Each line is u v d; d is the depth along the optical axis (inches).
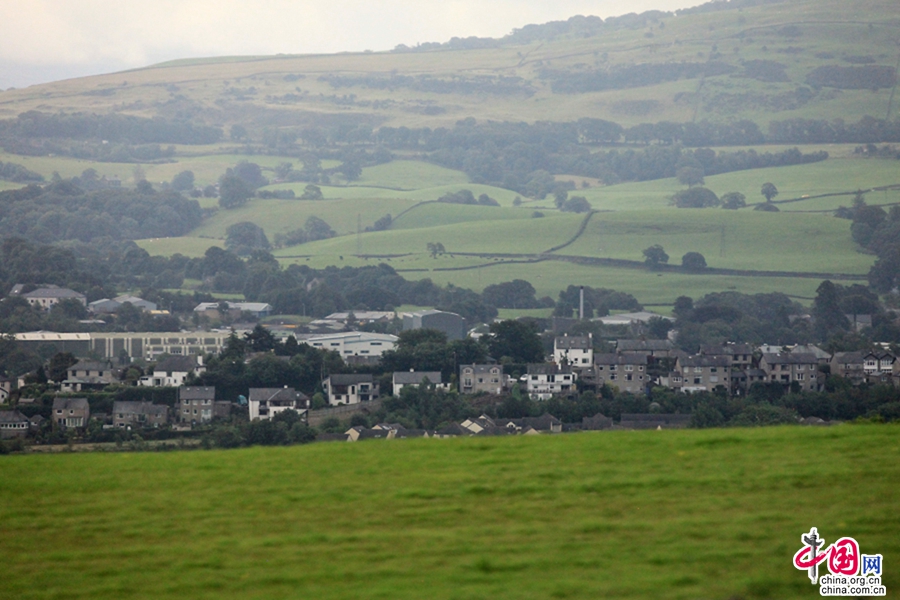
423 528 3085.6
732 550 2874.0
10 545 3004.4
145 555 2920.8
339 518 3181.6
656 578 2704.2
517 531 3043.8
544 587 2659.9
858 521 3078.2
